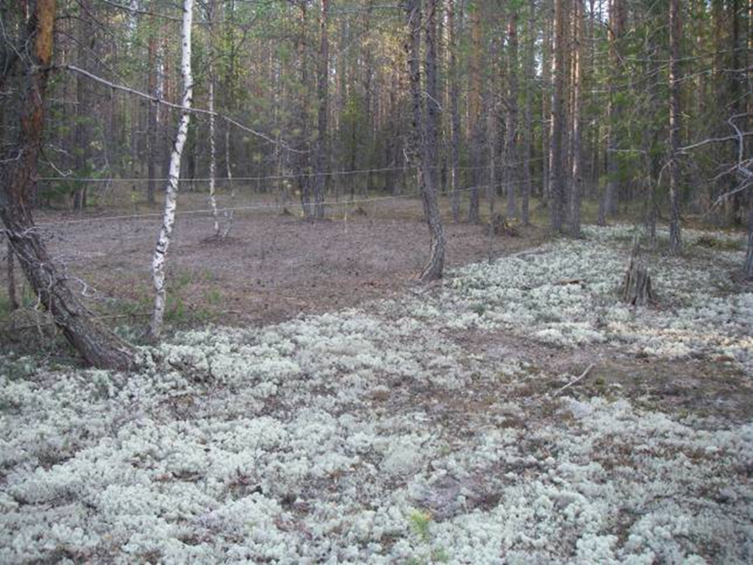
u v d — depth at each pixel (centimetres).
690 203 2742
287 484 590
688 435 699
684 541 504
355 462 639
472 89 2648
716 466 628
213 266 1619
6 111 894
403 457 638
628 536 518
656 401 808
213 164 2002
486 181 3578
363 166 3653
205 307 1200
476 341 1061
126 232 2184
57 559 469
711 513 542
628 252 1880
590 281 1482
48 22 787
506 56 2698
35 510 534
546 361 962
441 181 3912
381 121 4275
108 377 830
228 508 541
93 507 547
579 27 2370
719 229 2453
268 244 1988
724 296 1354
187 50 936
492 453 657
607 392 834
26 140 805
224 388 834
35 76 793
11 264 1007
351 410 782
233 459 627
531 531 518
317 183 2614
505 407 782
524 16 2639
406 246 1986
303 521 537
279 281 1470
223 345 980
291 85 2645
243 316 1169
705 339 1046
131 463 621
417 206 3281
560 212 2295
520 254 1855
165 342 986
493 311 1239
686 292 1383
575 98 2239
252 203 3177
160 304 991
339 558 486
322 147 2592
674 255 1822
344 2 2905
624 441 688
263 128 2703
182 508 544
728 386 851
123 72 1631
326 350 983
